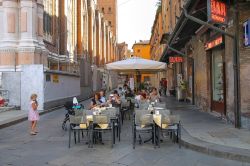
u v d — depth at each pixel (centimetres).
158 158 856
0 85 2419
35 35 2902
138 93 2027
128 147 1004
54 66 3991
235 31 1205
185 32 2011
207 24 1229
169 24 3584
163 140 1107
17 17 2864
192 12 1415
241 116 1195
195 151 928
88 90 4306
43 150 983
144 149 970
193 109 1942
